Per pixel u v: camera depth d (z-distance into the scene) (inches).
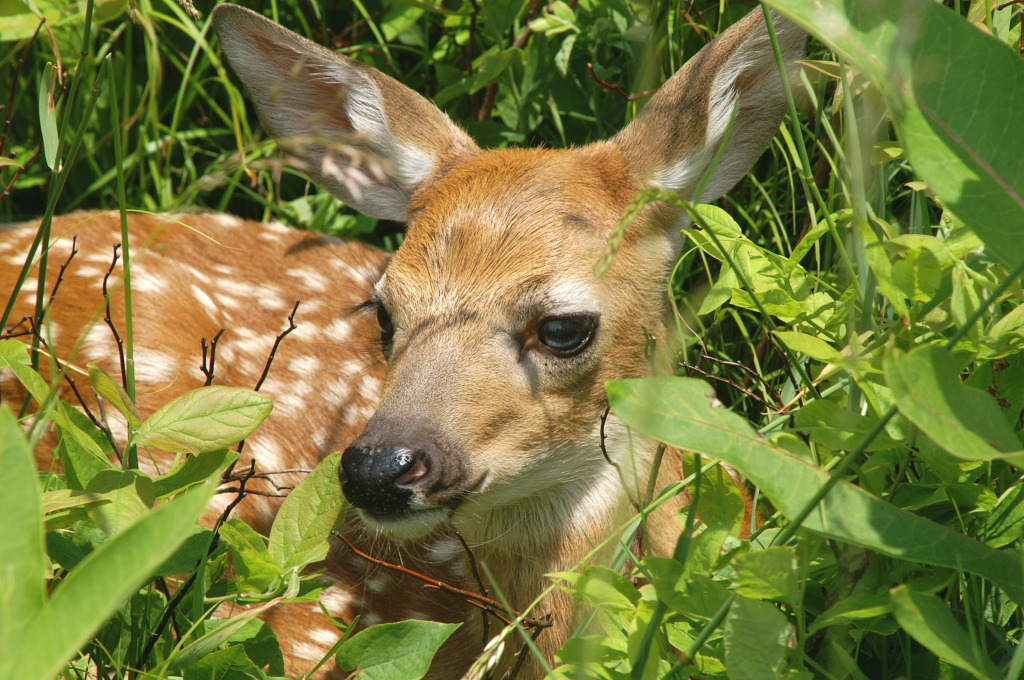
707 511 200.5
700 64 282.5
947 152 168.6
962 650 157.2
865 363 195.0
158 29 423.8
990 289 187.5
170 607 207.5
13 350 221.6
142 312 344.2
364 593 318.0
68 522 191.2
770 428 246.2
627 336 270.5
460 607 302.0
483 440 250.8
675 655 205.6
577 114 381.4
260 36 306.2
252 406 200.2
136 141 438.6
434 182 300.7
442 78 398.6
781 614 167.9
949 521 207.8
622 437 271.6
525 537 278.4
